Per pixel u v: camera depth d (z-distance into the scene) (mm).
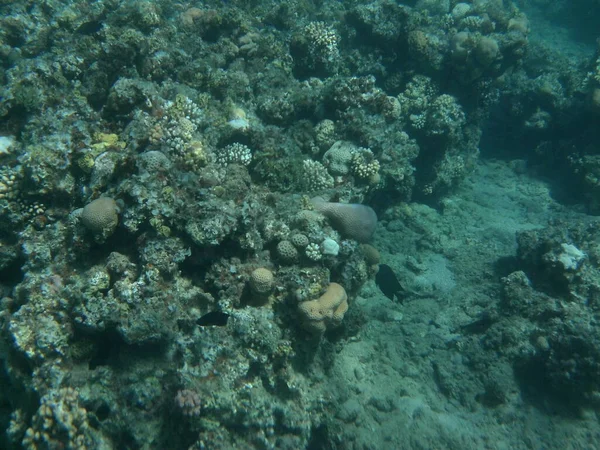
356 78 2971
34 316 1854
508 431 2260
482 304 2836
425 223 3605
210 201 1994
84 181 2229
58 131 2328
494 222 3727
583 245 2850
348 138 2857
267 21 3930
